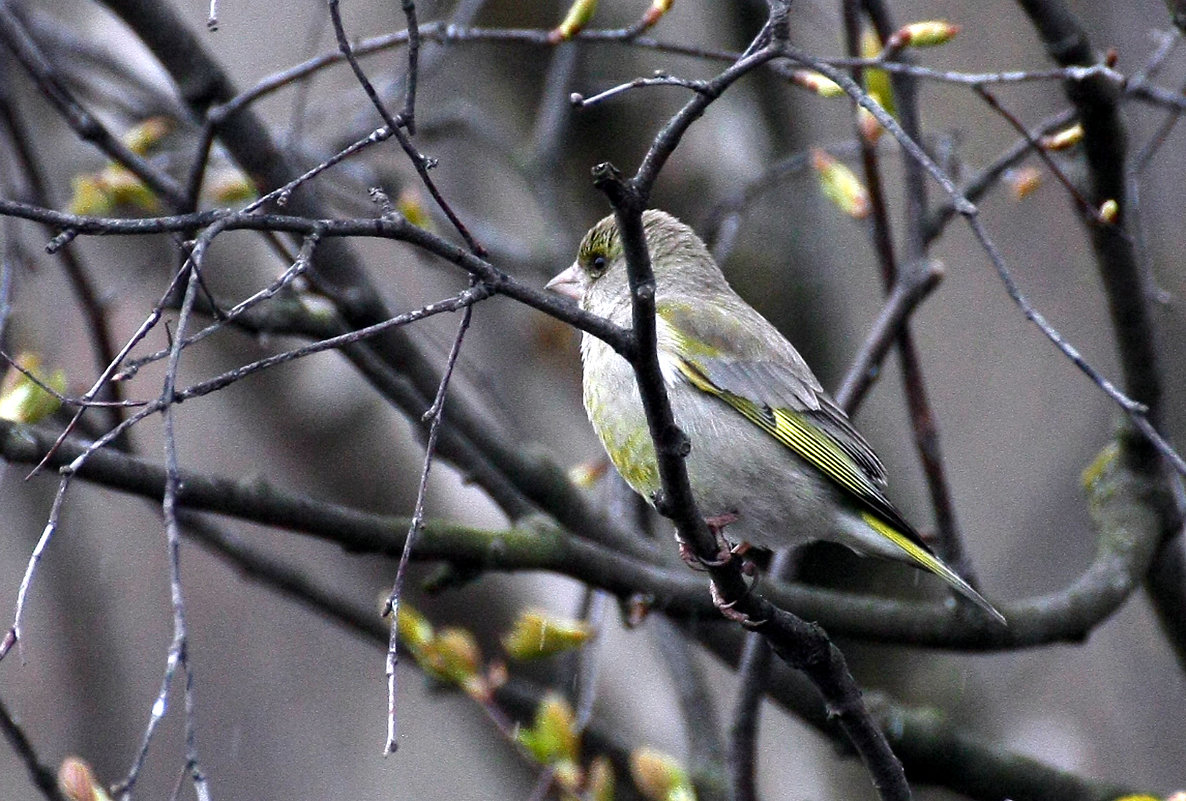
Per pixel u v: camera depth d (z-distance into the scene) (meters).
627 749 10.96
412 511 12.58
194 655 17.19
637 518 11.65
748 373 9.37
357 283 9.34
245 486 8.00
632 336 5.88
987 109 18.08
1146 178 14.27
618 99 14.01
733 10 14.19
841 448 9.34
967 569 9.40
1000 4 18.45
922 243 9.91
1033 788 10.32
